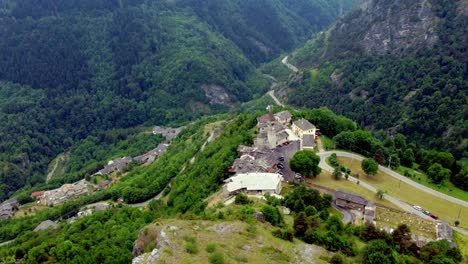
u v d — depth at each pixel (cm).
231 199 11112
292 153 14962
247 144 15788
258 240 7938
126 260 9806
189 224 8106
